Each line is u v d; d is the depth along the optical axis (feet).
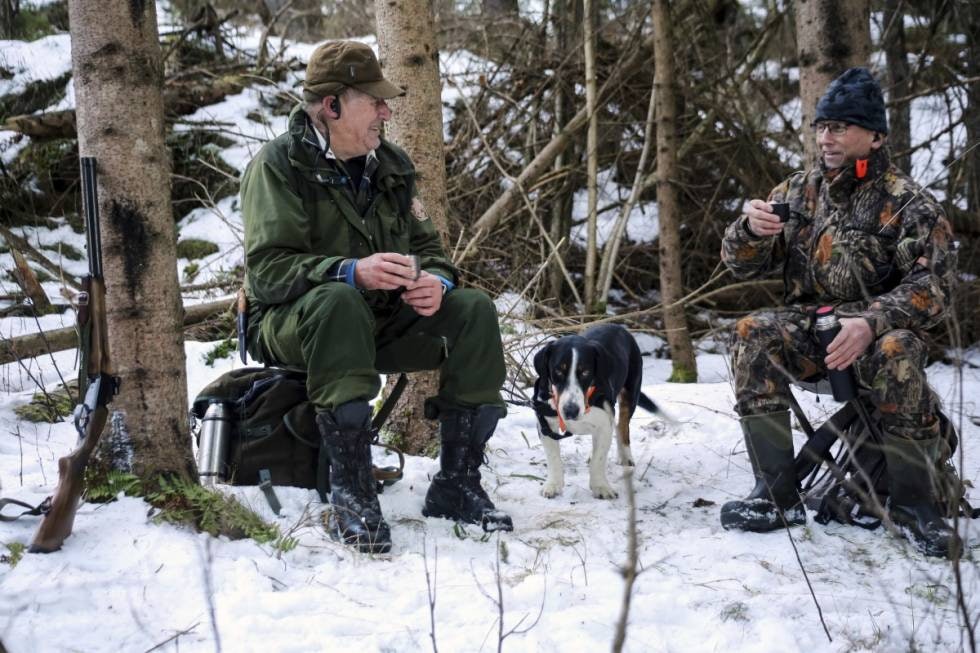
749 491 12.05
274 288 9.85
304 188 10.25
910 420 9.84
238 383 10.69
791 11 27.43
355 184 10.64
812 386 11.28
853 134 10.42
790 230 11.24
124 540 9.01
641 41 25.52
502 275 24.36
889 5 24.89
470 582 8.75
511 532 10.27
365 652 7.31
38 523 9.39
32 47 28.19
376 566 9.11
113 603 7.98
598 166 27.48
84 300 9.21
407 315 10.60
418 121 13.60
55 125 25.68
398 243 10.75
